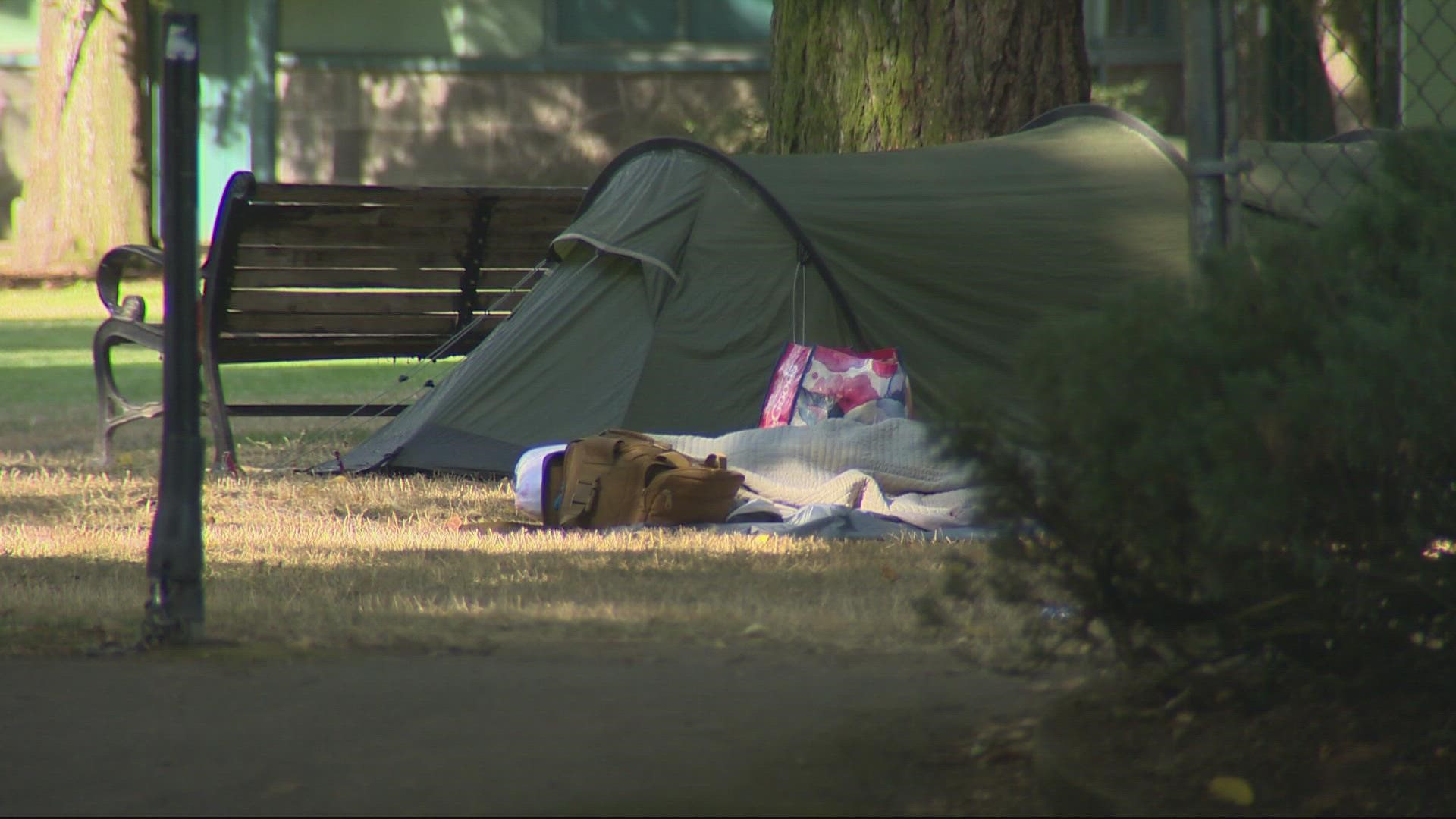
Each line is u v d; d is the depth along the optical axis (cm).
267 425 3947
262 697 1330
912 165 3080
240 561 2034
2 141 8338
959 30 3603
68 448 3447
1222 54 1195
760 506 2420
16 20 8300
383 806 1053
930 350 2870
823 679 1388
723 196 3002
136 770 1132
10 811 1046
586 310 2973
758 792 1079
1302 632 1040
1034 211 2958
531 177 8206
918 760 1142
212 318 3206
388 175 8150
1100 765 1056
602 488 2411
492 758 1155
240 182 3097
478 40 8150
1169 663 1123
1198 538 1002
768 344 2883
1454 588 987
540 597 1808
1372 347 920
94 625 1605
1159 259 2928
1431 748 1030
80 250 7812
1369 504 980
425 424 2970
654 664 1455
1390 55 1498
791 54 3838
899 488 2523
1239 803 984
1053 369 1061
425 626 1620
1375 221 1031
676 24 8212
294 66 8069
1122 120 3156
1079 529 1069
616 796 1071
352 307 3447
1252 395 939
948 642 1522
